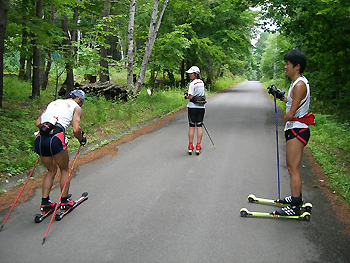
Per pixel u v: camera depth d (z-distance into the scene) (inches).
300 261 116.0
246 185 190.9
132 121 383.9
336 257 118.4
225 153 261.7
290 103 148.1
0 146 242.8
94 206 162.1
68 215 152.3
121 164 233.8
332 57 465.4
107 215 151.9
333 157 245.8
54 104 154.0
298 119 147.4
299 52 146.9
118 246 125.0
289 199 158.7
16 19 432.8
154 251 121.5
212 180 199.3
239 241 129.0
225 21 941.2
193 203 165.5
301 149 147.3
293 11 439.5
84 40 486.0
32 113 372.2
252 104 650.2
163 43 634.8
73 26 601.9
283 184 192.5
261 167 225.0
